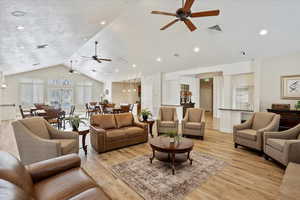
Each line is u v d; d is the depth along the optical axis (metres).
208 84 12.10
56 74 11.14
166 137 3.30
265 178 2.46
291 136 3.08
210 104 12.07
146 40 5.20
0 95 7.61
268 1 2.91
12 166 1.30
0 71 7.50
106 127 4.00
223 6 3.22
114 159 3.17
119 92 12.55
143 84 9.21
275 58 4.70
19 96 9.86
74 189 1.41
